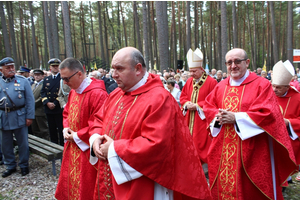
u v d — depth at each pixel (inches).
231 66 111.6
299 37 1339.8
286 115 131.0
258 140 105.5
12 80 167.0
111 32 1093.1
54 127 212.7
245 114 101.4
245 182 106.6
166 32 613.0
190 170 66.8
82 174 100.5
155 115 63.5
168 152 62.6
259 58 1413.6
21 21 1219.2
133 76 70.1
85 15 1286.9
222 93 117.1
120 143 64.9
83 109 105.1
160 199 67.5
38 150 169.9
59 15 1213.7
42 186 151.8
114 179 67.2
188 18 810.8
